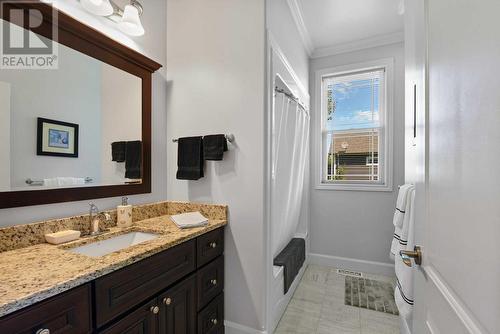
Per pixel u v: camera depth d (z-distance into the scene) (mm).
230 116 1613
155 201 1719
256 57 1539
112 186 1423
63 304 732
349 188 2832
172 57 1804
